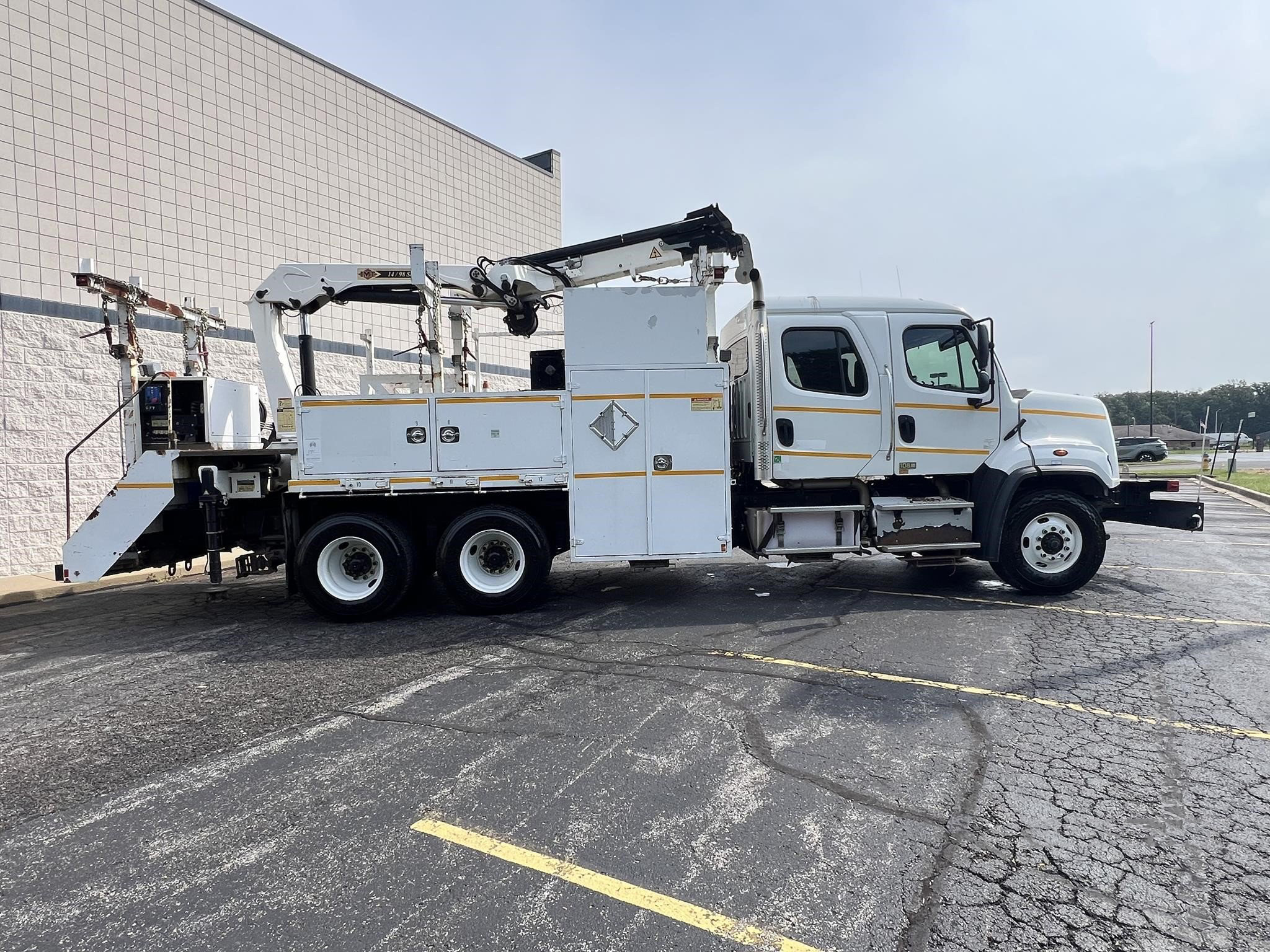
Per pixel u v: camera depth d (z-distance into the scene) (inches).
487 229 617.3
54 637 246.2
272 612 284.4
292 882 102.0
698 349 259.0
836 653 207.5
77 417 370.3
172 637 244.2
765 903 95.0
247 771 137.9
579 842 110.5
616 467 259.1
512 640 228.2
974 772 131.3
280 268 278.7
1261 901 94.2
